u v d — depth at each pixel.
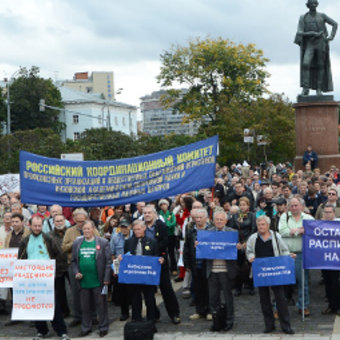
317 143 26.06
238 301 12.50
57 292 10.70
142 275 10.41
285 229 11.02
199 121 61.72
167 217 15.20
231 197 15.70
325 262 10.59
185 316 11.58
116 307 12.95
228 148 43.78
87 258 10.62
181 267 14.70
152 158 12.44
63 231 11.77
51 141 46.53
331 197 13.01
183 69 60.78
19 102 82.06
